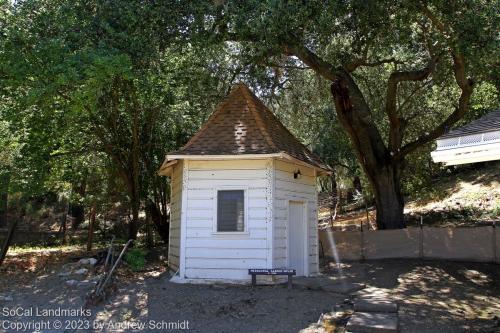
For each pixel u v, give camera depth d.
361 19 13.20
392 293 11.45
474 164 32.16
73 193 20.62
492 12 11.63
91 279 12.09
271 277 11.58
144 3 12.23
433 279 13.27
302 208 13.52
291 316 9.08
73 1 12.17
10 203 16.69
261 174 11.97
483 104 20.17
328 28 12.29
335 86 16.36
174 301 10.13
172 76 15.14
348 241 17.25
